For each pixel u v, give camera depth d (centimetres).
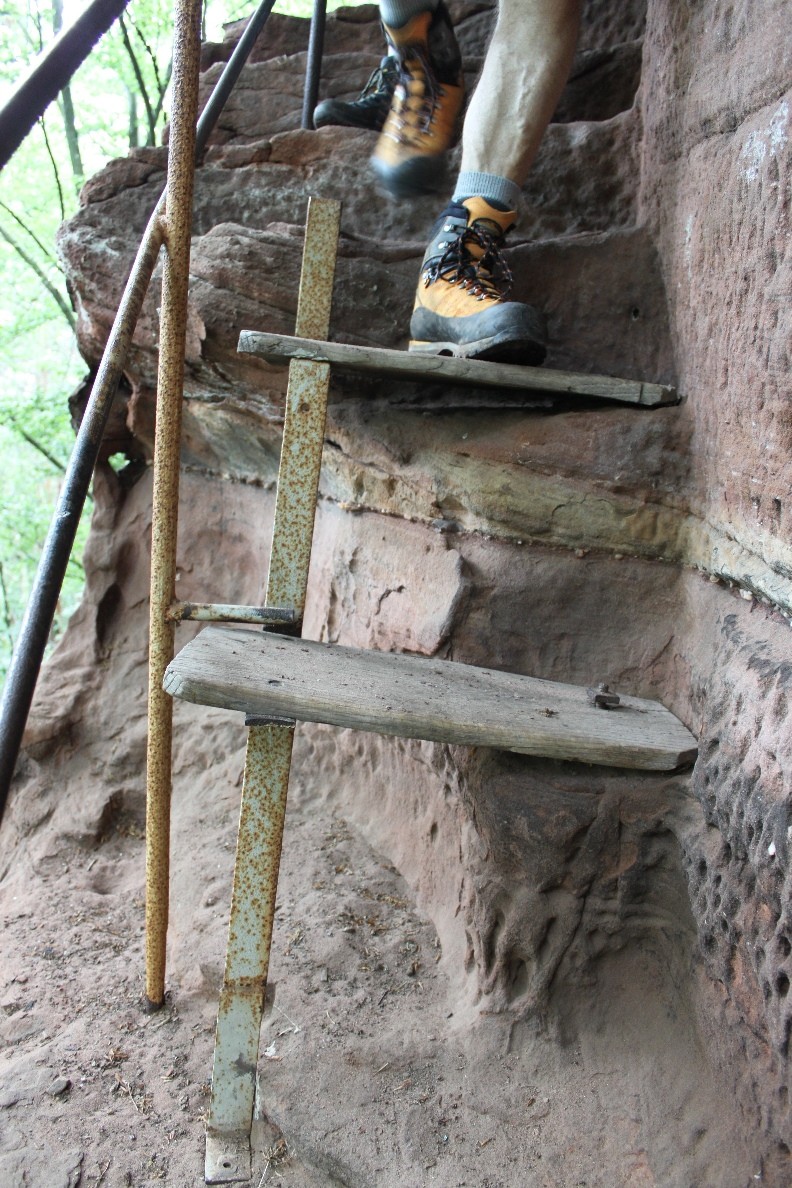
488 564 203
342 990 205
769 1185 145
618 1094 174
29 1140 177
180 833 269
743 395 162
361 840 257
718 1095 162
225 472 306
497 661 200
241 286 223
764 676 150
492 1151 169
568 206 240
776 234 149
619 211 238
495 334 183
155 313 247
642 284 215
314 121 270
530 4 204
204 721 295
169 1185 170
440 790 222
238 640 175
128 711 300
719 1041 162
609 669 198
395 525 231
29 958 228
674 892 177
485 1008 190
